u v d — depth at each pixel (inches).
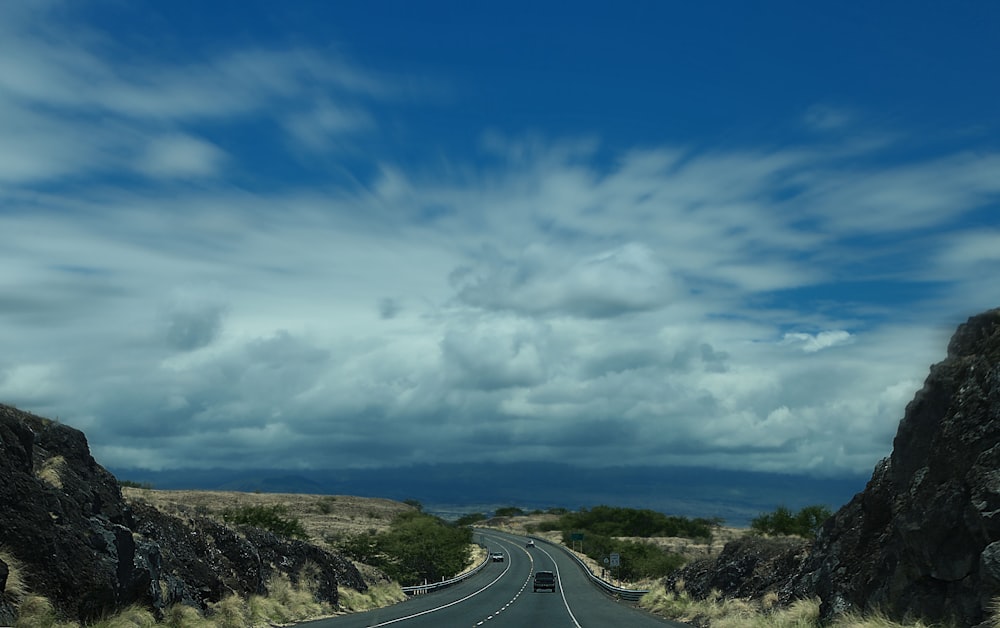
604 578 3174.2
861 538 858.8
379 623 1192.8
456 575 3403.1
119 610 729.6
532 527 7854.3
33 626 593.3
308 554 1497.3
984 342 704.4
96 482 815.1
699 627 1222.3
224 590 1013.8
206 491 5324.8
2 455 668.1
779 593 1107.3
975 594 614.2
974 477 626.8
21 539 647.8
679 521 6018.7
